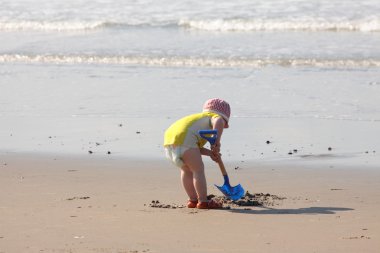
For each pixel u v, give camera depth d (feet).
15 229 35.06
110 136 63.67
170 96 81.46
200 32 132.05
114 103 78.18
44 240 33.01
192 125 41.16
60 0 163.73
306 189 45.39
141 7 154.51
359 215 38.14
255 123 68.08
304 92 82.64
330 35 126.21
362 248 31.55
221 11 146.82
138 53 111.45
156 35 129.70
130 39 125.80
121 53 111.86
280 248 31.63
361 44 115.96
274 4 150.20
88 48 117.50
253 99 79.10
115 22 141.90
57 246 31.96
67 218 37.45
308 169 51.49
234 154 56.80
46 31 138.51
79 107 76.48
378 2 148.25
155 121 69.31
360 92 82.12
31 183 47.09
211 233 34.45
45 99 81.10
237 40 122.52
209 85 87.66
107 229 35.17
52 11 154.20
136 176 49.42
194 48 115.03
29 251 31.17
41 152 57.98
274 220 37.19
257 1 153.28
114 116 71.92
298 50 111.34
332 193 44.11
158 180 48.16
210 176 49.78
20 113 74.13
